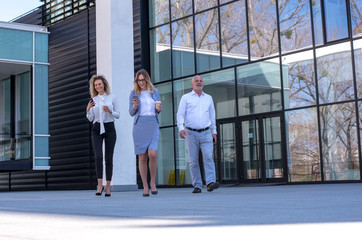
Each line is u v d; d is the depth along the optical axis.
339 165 13.04
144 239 1.70
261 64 14.66
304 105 13.77
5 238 1.80
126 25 9.95
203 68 15.94
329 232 1.77
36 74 15.37
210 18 15.84
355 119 12.88
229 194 6.04
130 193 8.12
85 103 18.12
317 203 3.63
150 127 6.38
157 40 17.12
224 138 15.41
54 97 19.39
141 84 6.41
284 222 2.16
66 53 19.00
